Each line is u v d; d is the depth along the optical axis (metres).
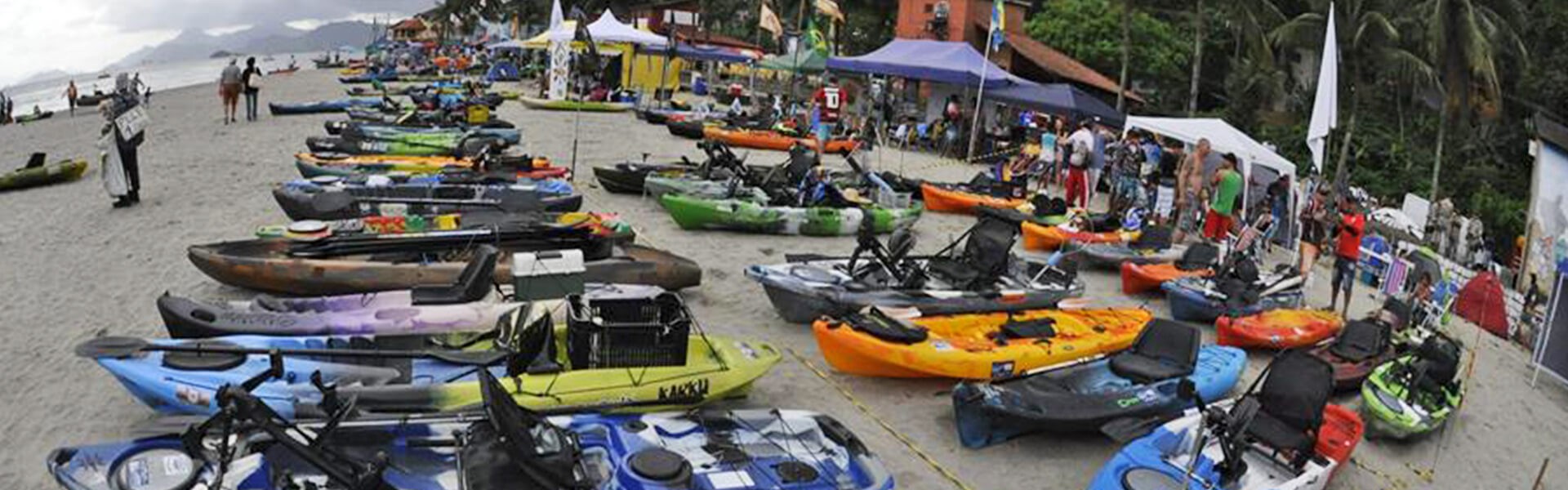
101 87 109.75
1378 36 38.00
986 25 38.41
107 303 11.98
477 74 60.47
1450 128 40.97
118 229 15.74
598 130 30.42
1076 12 46.41
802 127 30.59
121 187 17.23
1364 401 10.85
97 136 34.09
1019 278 13.31
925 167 26.89
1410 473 10.21
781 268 12.55
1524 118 42.25
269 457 6.77
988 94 29.09
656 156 25.72
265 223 16.42
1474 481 10.35
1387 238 24.98
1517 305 18.44
